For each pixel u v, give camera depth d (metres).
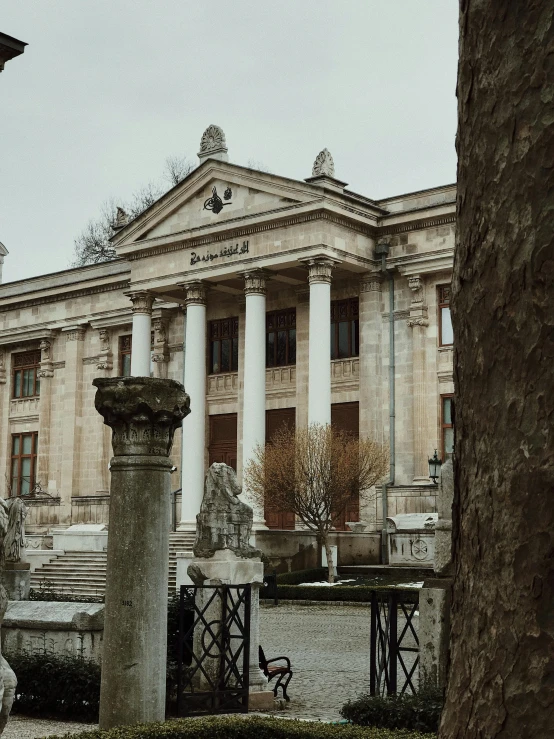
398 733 8.26
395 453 40.97
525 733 2.59
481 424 2.81
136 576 9.17
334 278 43.62
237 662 12.91
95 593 37.06
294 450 36.38
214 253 43.03
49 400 54.84
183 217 44.47
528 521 2.64
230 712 12.16
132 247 45.72
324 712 12.84
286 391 45.03
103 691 9.17
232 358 47.28
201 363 43.78
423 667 10.27
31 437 55.88
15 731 11.15
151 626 9.15
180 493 45.78
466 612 2.83
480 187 2.85
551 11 2.69
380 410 41.53
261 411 41.00
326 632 23.56
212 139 43.72
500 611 2.69
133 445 9.37
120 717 9.02
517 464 2.67
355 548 39.34
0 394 57.31
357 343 42.88
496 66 2.81
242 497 43.44
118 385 9.35
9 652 13.02
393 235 41.81
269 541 36.41
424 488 39.25
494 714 2.66
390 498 40.16
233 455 46.56
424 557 36.47
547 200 2.66
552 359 2.63
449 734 2.81
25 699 12.48
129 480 9.33
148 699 9.06
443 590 10.26
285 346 45.53
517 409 2.69
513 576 2.66
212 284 44.88
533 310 2.67
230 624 12.52
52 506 53.00
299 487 35.31
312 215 39.97
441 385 40.34
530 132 2.70
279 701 13.23
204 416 43.81
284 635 23.00
